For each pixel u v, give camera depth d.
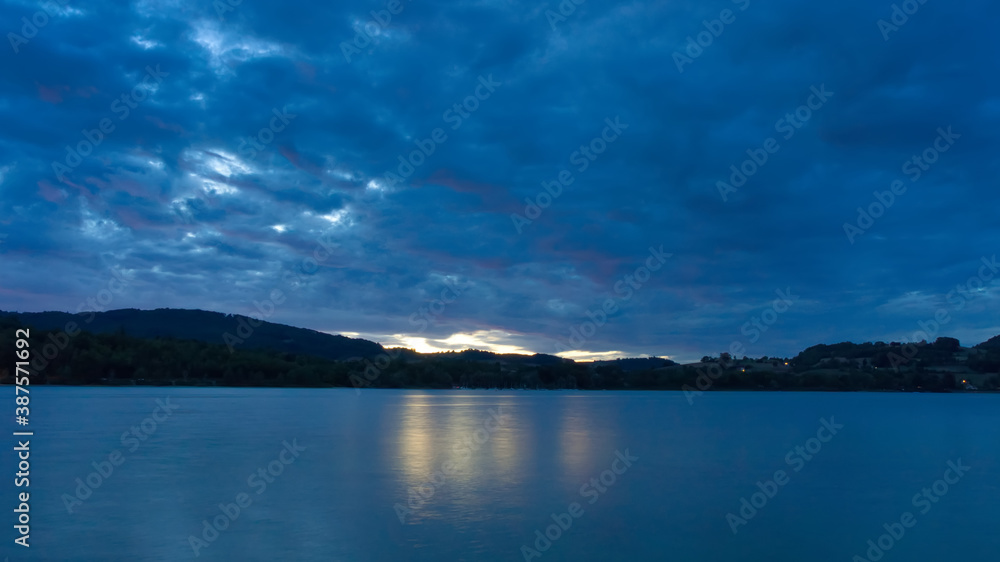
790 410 107.75
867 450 44.59
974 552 18.75
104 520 20.78
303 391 165.62
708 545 18.94
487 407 107.06
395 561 16.78
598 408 110.00
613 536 19.61
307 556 17.12
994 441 52.12
